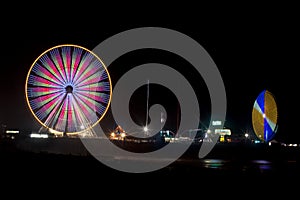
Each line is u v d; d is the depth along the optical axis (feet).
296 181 58.85
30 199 41.86
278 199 45.96
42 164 72.84
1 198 42.16
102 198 43.27
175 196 45.62
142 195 45.60
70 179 55.62
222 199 44.93
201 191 49.08
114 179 57.06
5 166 68.74
